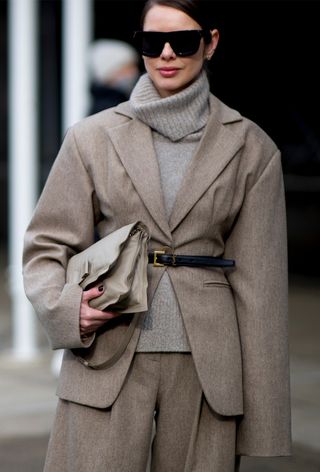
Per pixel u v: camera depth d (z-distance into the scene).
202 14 5.94
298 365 14.74
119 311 5.72
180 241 5.89
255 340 5.95
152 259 5.89
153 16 5.91
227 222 6.01
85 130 6.07
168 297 5.86
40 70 28.70
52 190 6.09
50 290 5.84
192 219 5.89
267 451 5.94
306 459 10.09
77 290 5.73
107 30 25.45
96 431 5.83
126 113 6.07
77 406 5.88
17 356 15.40
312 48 21.50
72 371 5.93
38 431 11.24
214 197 5.89
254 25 21.31
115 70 12.40
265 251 6.03
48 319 5.79
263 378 5.93
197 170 5.90
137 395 5.84
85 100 13.97
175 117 5.93
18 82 14.96
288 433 6.04
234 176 5.97
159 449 5.98
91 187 6.05
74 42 13.74
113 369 5.82
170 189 5.91
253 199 6.04
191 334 5.81
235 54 21.20
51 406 12.38
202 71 6.07
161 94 6.05
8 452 10.41
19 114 15.05
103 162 5.99
